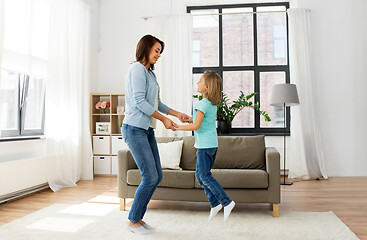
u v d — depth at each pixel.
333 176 4.61
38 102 3.82
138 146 2.09
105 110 4.89
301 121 4.52
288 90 4.04
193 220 2.52
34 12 3.59
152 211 2.79
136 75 2.09
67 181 3.93
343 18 4.65
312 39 4.69
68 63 3.99
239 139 3.16
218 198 2.29
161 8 5.05
